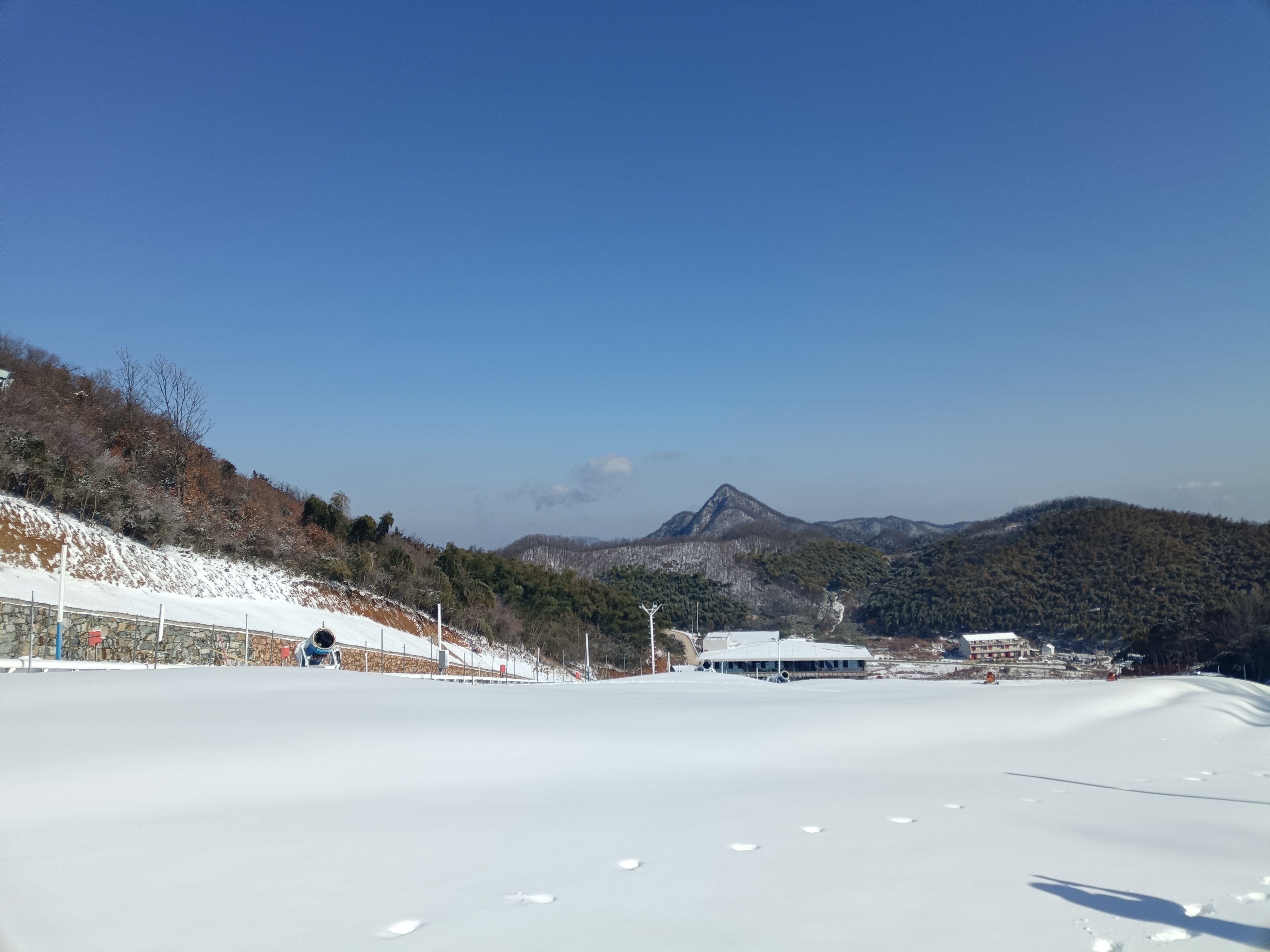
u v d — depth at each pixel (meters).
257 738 8.66
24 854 4.56
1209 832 5.86
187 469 36.03
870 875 4.24
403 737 9.38
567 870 4.27
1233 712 18.70
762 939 3.25
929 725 14.13
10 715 9.53
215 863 4.38
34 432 26.59
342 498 53.41
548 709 14.33
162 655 22.30
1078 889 4.06
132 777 6.74
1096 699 19.73
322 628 23.95
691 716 13.80
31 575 22.16
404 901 3.73
